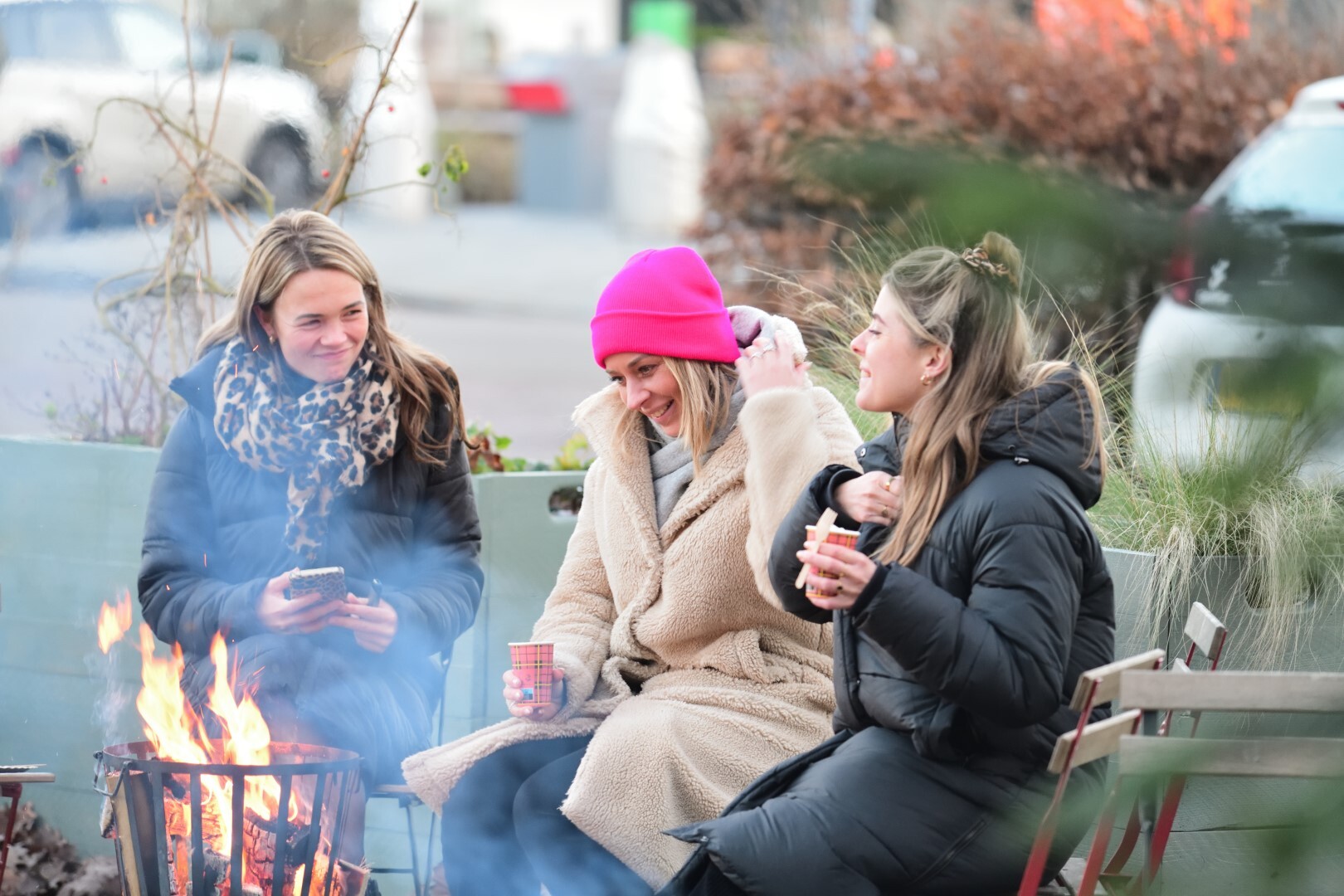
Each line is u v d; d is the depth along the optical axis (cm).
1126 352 977
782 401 714
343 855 769
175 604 802
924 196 335
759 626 775
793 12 2669
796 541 667
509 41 6638
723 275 1806
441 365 871
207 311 1189
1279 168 747
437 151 5225
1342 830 330
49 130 2594
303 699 775
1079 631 638
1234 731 812
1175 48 1855
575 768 747
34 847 1038
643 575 789
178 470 846
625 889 730
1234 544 824
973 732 623
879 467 688
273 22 2548
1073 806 566
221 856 715
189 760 747
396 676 816
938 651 583
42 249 2381
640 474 795
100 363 1281
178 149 1168
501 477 948
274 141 2477
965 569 620
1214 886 357
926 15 2216
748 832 610
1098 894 683
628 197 4609
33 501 1041
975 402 630
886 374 656
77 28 2683
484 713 960
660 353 757
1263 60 1848
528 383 2541
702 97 4025
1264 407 317
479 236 4459
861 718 657
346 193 1214
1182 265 330
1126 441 900
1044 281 334
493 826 759
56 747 1052
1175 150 1681
